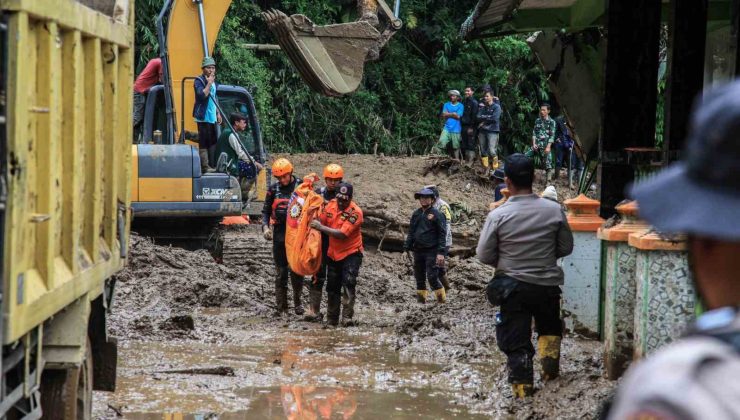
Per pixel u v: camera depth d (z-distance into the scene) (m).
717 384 1.85
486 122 34.97
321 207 17.06
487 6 15.53
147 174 21.66
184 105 23.86
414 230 19.55
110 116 7.73
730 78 9.25
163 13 23.16
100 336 8.20
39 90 5.93
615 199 13.04
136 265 19.53
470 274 23.39
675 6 10.83
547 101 48.72
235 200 22.28
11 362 5.72
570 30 18.61
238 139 23.28
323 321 17.42
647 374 1.96
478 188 33.66
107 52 7.67
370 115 45.50
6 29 5.30
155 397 10.71
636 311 9.33
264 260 22.11
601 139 13.04
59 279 6.26
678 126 10.92
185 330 15.21
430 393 11.30
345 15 46.16
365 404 10.67
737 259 2.02
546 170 36.53
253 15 43.78
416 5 47.81
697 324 2.06
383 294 21.39
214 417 9.88
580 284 13.01
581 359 11.75
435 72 48.41
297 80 44.28
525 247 10.16
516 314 10.27
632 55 12.97
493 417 10.08
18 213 5.32
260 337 15.41
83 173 7.05
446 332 15.09
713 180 1.96
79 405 7.69
